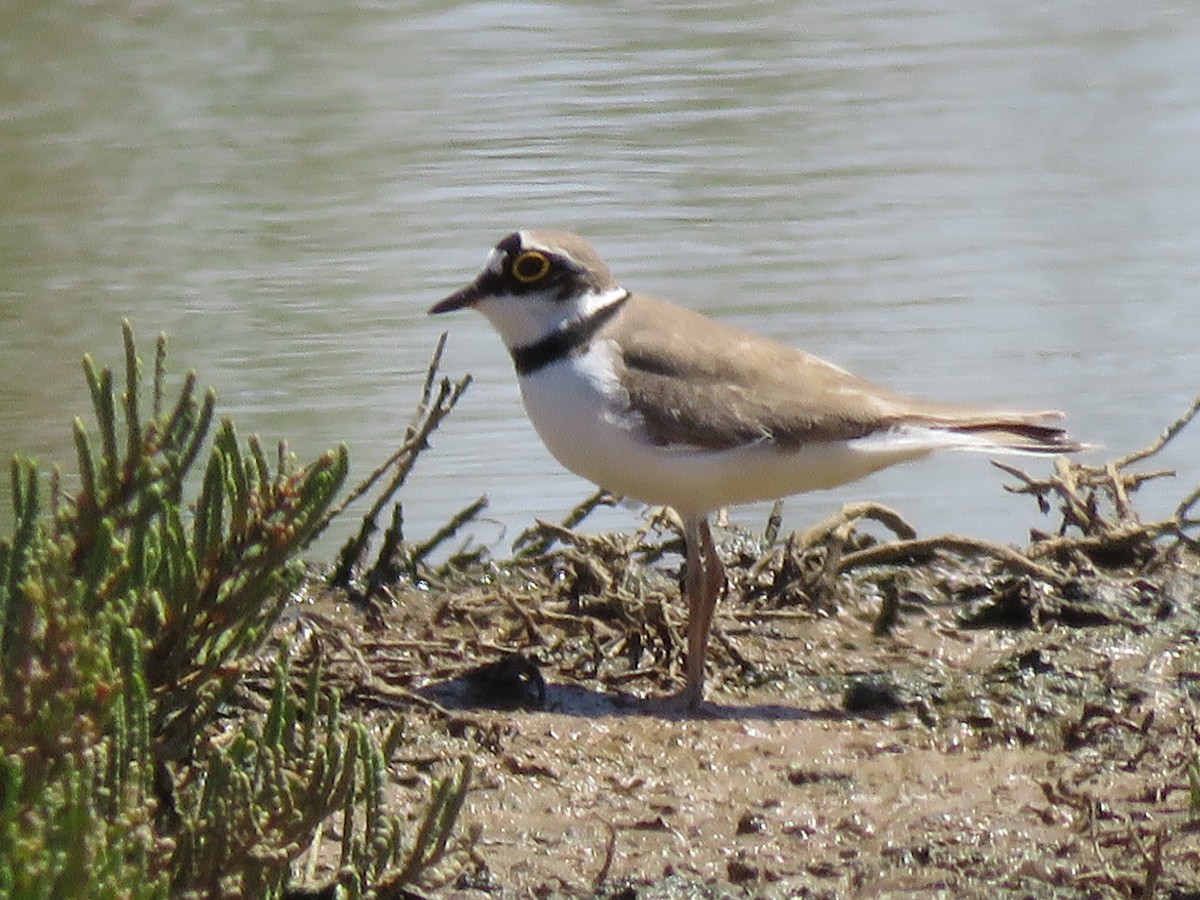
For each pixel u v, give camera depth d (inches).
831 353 627.2
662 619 418.9
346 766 296.8
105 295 667.4
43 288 671.1
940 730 383.2
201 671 328.2
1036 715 386.6
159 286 673.0
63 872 262.4
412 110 842.2
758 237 714.2
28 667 274.5
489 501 539.5
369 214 736.3
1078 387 602.9
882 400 409.4
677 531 489.1
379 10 971.3
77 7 943.7
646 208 741.9
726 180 774.5
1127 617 432.5
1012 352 626.5
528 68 900.6
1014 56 925.8
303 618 414.6
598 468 410.9
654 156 795.4
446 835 302.7
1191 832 331.9
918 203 749.9
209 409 328.5
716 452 400.2
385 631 427.8
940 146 808.9
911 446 403.5
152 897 275.7
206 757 338.3
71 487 531.5
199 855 295.0
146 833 279.4
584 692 398.6
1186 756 362.6
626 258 697.6
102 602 310.7
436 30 948.0
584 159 789.2
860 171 783.1
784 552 456.8
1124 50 926.4
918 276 682.8
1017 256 694.5
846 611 442.6
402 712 371.9
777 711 393.7
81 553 316.5
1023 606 436.5
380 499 448.1
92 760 271.9
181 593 325.4
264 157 792.9
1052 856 328.2
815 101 858.8
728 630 431.2
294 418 585.3
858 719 390.0
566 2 1003.9
